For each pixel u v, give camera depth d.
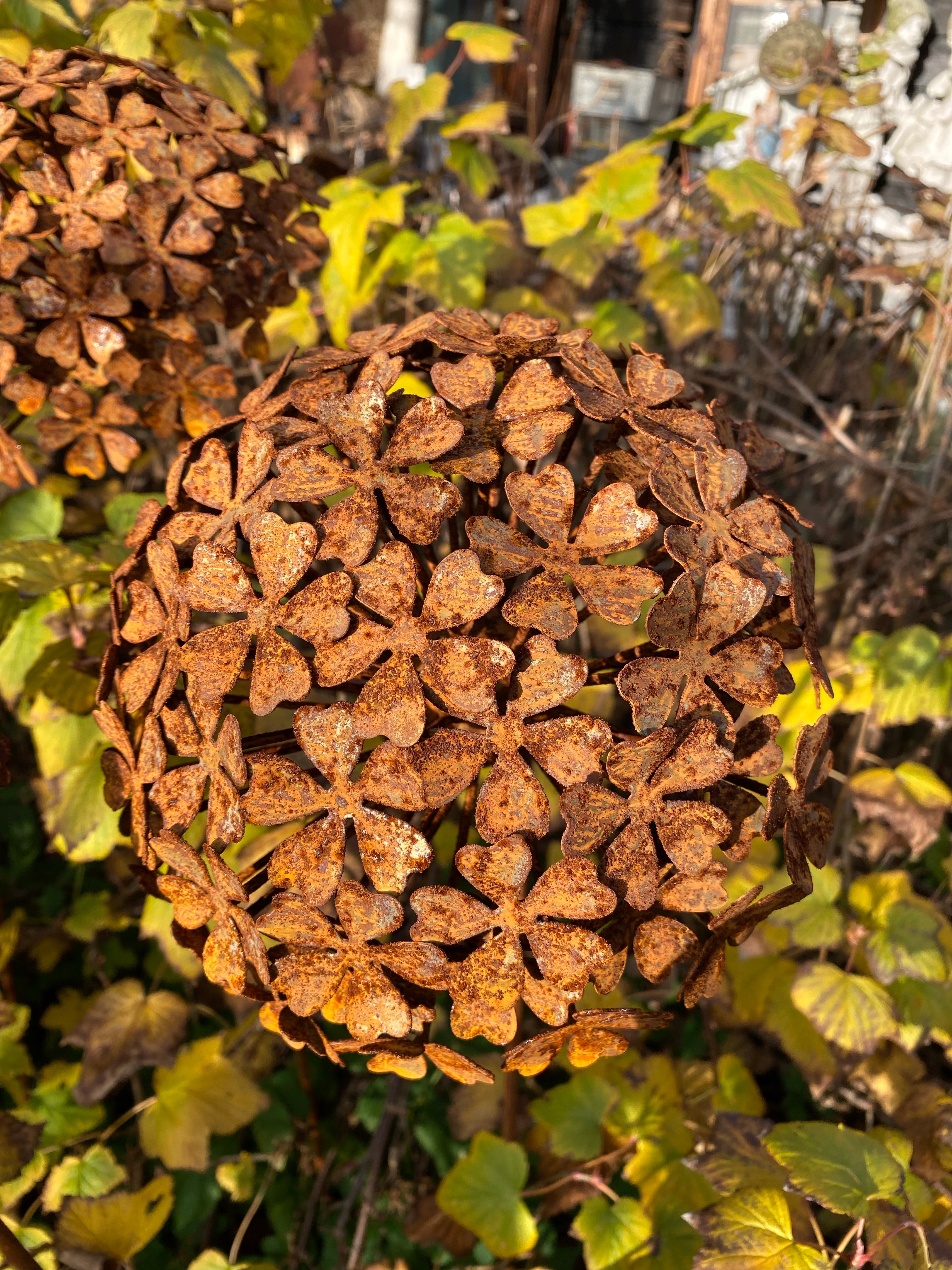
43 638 0.47
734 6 0.90
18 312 0.35
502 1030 0.24
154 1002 0.49
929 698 0.52
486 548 0.25
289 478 0.26
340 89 0.80
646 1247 0.45
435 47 0.87
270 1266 0.48
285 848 0.25
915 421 0.69
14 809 0.69
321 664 0.24
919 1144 0.45
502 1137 0.50
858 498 0.67
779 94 0.65
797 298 0.73
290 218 0.42
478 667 0.24
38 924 0.64
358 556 0.25
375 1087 0.58
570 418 0.26
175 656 0.26
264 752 0.28
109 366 0.37
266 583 0.25
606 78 0.91
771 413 0.71
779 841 0.56
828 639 0.70
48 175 0.35
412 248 0.57
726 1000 0.51
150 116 0.36
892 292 0.77
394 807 0.25
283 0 0.54
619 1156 0.51
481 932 0.24
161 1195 0.46
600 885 0.24
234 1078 0.52
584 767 0.24
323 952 0.25
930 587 0.72
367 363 0.29
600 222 0.61
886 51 0.69
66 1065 0.57
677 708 0.24
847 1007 0.47
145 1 0.49
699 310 0.58
